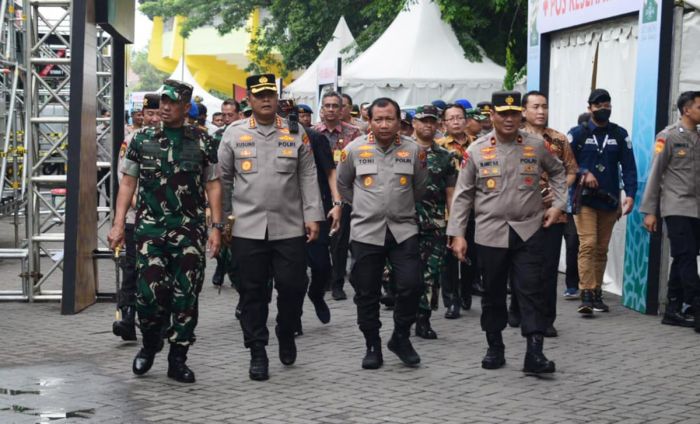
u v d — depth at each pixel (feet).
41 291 39.91
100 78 56.18
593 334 32.32
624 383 25.71
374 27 92.94
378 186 26.84
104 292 39.65
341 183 27.78
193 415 22.52
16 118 50.16
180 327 25.52
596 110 35.19
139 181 25.48
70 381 25.73
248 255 25.96
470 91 68.69
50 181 38.86
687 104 33.53
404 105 67.87
